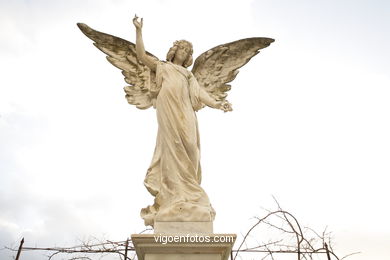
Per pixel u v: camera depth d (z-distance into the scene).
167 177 7.16
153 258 6.11
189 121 7.65
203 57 10.16
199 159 7.73
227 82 10.04
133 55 9.73
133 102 9.23
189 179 7.12
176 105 7.75
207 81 9.97
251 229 9.40
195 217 6.57
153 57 8.95
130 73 9.59
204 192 7.07
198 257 6.14
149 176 7.49
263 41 10.28
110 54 9.73
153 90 8.61
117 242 10.07
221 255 6.23
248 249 9.38
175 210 6.64
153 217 6.89
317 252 9.24
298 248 9.11
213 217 7.00
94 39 9.81
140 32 8.67
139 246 6.11
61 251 9.73
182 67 8.67
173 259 6.11
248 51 10.30
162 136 7.56
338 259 9.17
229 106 7.67
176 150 7.36
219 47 10.24
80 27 9.76
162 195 7.04
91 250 9.83
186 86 8.23
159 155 7.62
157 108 7.93
